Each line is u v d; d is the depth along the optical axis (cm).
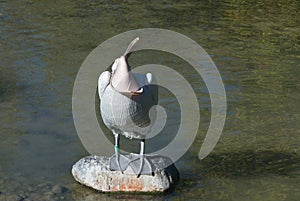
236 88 1543
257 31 2050
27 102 1398
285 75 1652
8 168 1101
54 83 1522
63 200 999
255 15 2239
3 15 2070
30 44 1798
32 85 1501
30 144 1197
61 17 2091
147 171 1030
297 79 1620
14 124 1280
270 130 1309
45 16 2091
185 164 1150
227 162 1161
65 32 1933
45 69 1611
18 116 1321
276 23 2152
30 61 1662
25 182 1055
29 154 1156
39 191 1026
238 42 1925
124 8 2242
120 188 1030
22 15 2086
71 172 1097
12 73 1573
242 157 1184
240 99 1477
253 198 1030
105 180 1033
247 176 1108
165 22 2094
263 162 1164
